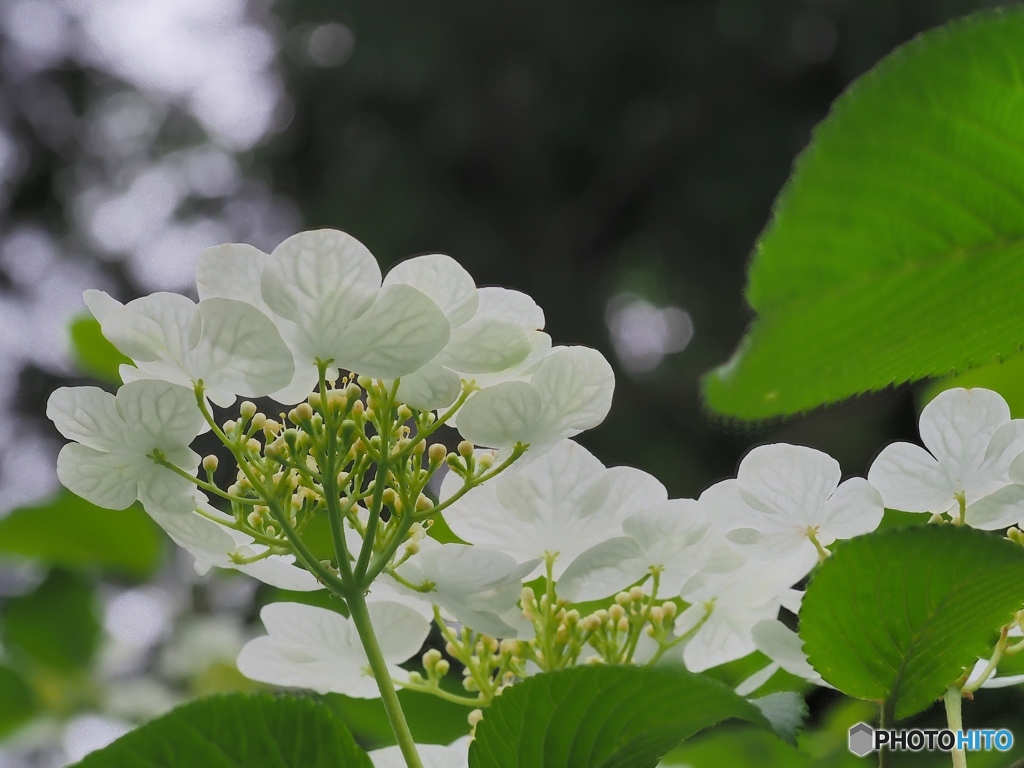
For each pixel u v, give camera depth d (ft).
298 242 1.94
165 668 3.26
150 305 1.95
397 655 2.14
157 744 1.91
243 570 2.05
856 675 2.01
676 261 15.07
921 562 1.94
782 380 1.82
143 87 16.70
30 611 2.94
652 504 2.09
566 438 2.05
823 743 2.49
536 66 15.60
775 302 1.79
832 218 1.78
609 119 15.65
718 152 15.23
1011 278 1.79
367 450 1.98
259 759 1.93
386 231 14.47
